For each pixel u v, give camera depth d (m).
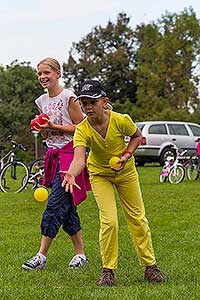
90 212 12.08
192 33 51.75
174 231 9.38
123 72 66.56
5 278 6.10
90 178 5.97
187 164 20.95
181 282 5.84
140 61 55.25
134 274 6.23
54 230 6.60
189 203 13.51
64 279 6.05
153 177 21.81
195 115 47.47
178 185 18.45
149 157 27.41
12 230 9.87
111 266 5.81
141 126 27.80
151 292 5.38
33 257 6.69
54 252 7.64
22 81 58.38
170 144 27.53
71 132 6.65
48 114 6.80
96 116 5.62
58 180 6.64
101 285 5.74
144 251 5.93
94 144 5.75
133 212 5.95
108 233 5.77
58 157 6.70
